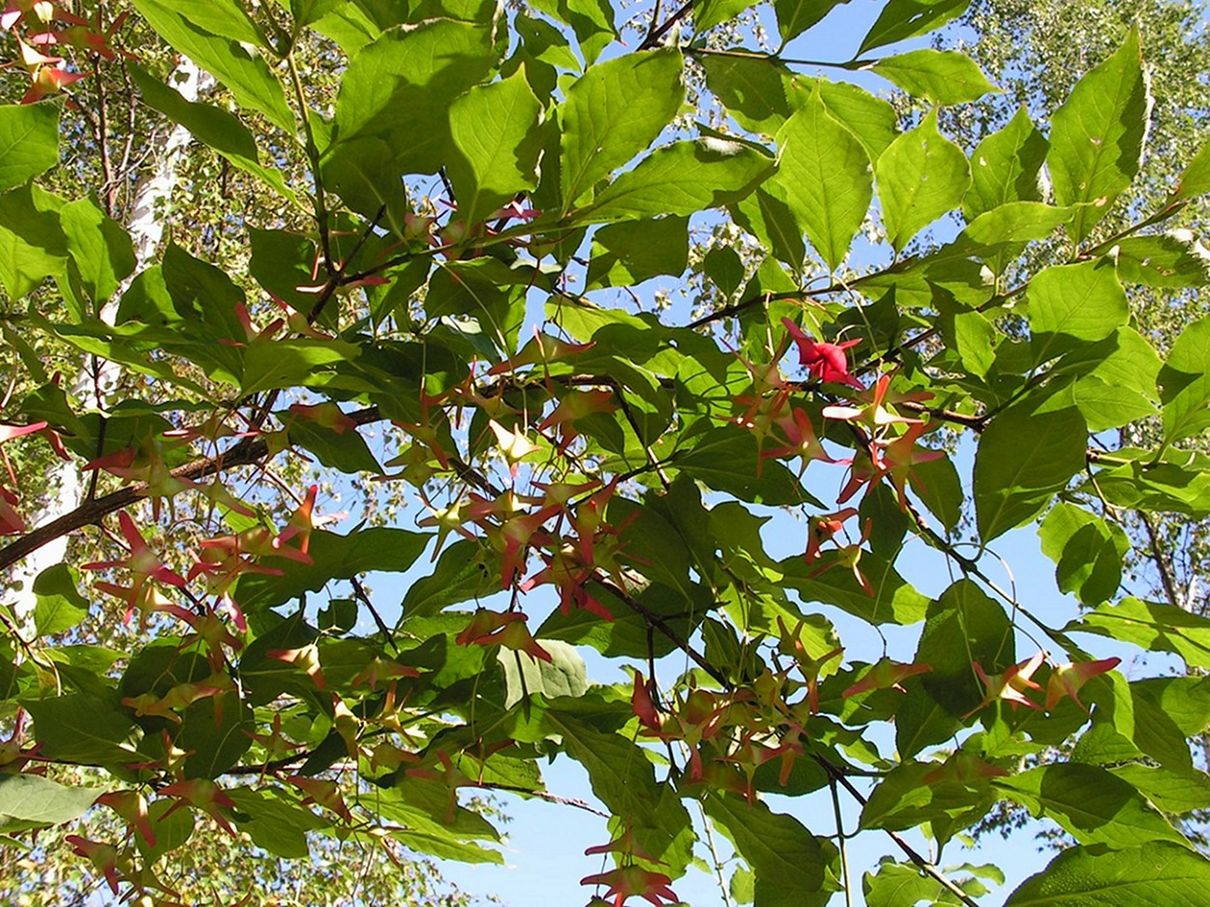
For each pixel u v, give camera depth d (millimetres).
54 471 5828
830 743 1548
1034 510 1352
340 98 1237
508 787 1562
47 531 1356
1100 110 1524
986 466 1347
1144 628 1373
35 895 6297
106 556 6348
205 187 7504
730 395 1517
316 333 1376
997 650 1354
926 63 1746
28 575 5559
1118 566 1437
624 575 1573
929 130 1469
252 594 1473
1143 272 1607
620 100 1232
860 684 1371
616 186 1287
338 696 1447
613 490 1400
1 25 1338
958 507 1379
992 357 1458
